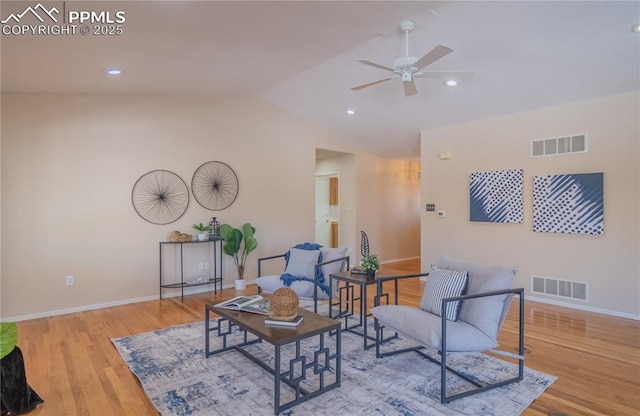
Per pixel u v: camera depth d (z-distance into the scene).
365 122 5.96
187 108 5.09
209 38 2.97
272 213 5.92
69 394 2.43
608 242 4.07
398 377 2.66
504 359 2.96
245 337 3.22
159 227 4.87
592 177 4.13
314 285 3.82
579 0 2.71
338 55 3.84
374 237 7.56
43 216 4.12
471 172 5.25
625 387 2.50
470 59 3.64
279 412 2.20
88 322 3.89
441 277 2.82
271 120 5.90
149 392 2.44
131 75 3.77
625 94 3.92
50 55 2.91
